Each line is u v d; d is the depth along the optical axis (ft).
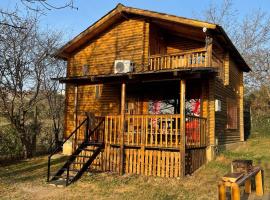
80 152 44.96
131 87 55.67
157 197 30.99
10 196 32.04
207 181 36.99
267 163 46.91
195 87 51.47
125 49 57.11
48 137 67.56
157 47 57.11
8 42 59.72
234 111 64.44
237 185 23.73
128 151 42.70
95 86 59.52
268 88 106.32
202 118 46.34
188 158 40.88
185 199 30.14
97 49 60.54
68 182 37.40
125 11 55.11
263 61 111.14
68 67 63.41
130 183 37.01
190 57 50.34
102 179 39.14
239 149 61.57
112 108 57.26
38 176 41.93
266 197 30.63
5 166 50.52
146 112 54.19
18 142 57.82
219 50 56.29
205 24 45.88
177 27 53.57
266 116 96.53
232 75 62.75
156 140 40.91
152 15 51.80
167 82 50.93
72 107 61.77
